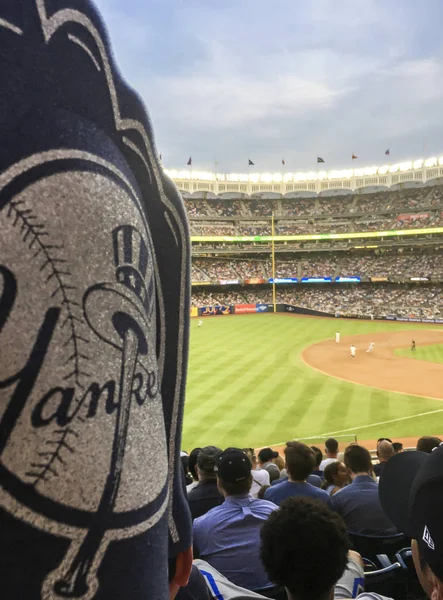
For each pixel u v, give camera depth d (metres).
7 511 0.69
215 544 4.64
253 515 4.81
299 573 2.63
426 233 76.44
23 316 0.73
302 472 6.82
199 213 93.88
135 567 0.82
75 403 0.76
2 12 0.80
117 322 0.85
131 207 0.94
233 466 5.16
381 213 88.31
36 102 0.81
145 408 0.90
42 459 0.72
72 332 0.77
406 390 28.86
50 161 0.79
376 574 4.13
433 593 1.53
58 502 0.73
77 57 0.89
